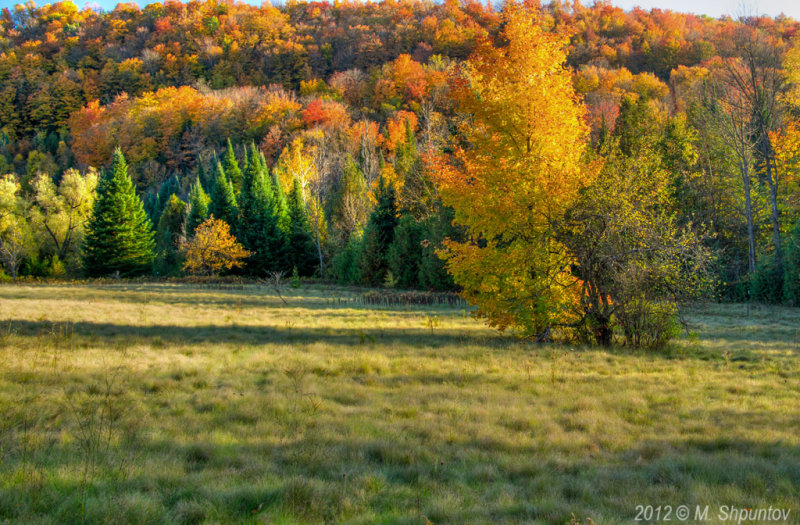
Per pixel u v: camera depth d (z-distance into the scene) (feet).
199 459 19.62
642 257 49.88
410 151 187.52
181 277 182.60
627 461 19.95
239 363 40.70
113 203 184.34
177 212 244.83
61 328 49.78
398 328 69.46
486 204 49.32
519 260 50.62
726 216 132.98
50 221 204.54
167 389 30.63
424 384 34.35
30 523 12.75
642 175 51.78
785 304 103.35
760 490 16.70
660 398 30.60
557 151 49.01
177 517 13.74
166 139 341.00
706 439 22.53
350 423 24.31
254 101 343.05
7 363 34.27
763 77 114.73
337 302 114.52
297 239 208.54
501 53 51.11
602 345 52.60
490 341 55.47
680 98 214.69
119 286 143.02
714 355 47.83
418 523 13.89
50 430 21.39
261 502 15.19
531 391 32.42
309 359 42.29
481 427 24.11
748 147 117.39
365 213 195.21
